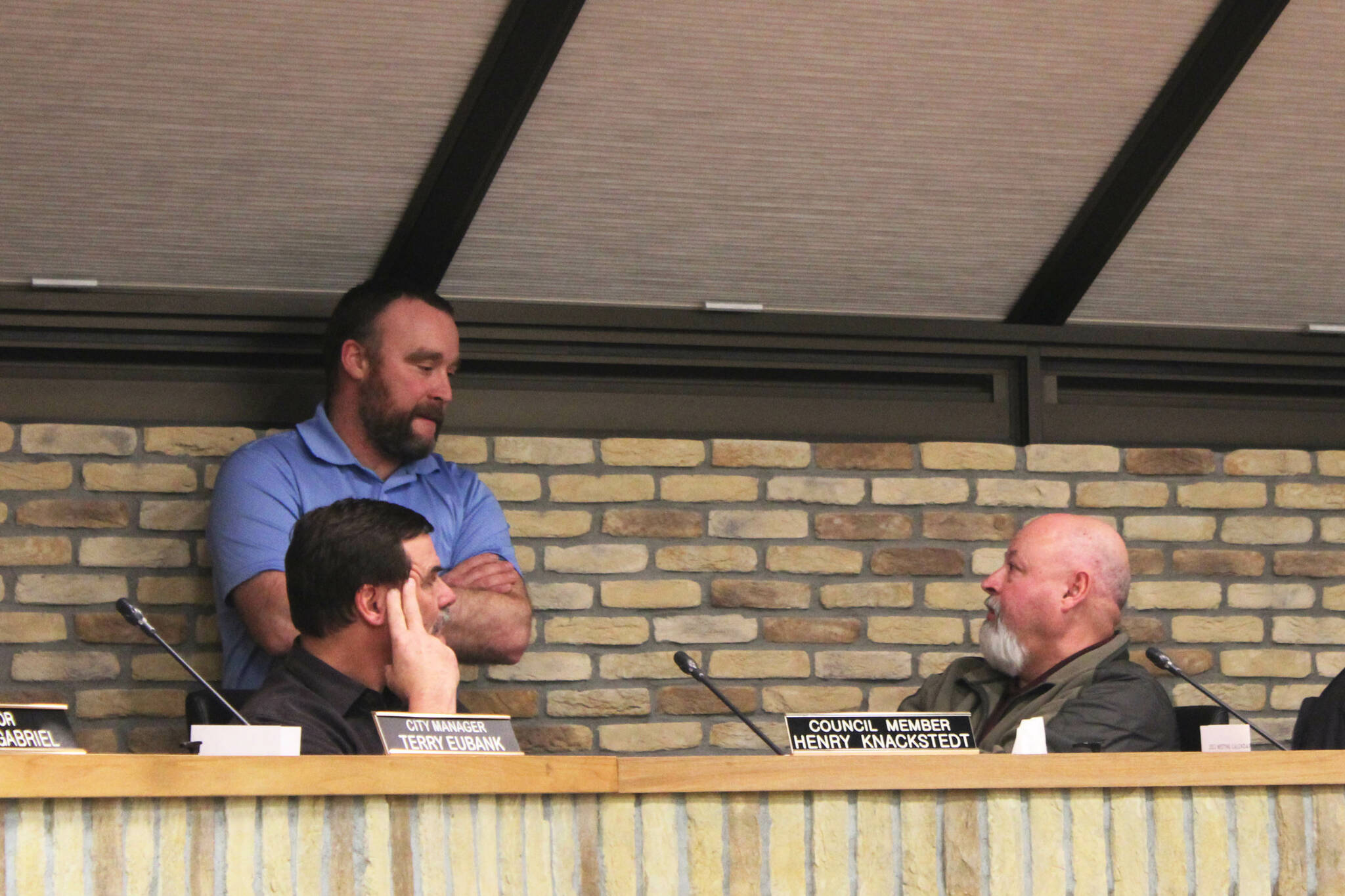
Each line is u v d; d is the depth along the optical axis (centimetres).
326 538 1023
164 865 749
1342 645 1762
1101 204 1591
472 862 805
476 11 1335
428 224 1505
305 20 1319
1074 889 894
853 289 1659
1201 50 1454
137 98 1361
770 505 1673
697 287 1627
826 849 865
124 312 1509
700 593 1647
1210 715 1388
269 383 1564
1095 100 1496
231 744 854
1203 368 1769
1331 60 1483
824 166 1523
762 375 1688
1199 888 912
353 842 785
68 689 1497
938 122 1498
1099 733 1252
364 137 1427
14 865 717
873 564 1686
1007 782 887
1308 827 934
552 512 1625
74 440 1521
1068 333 1714
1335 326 1772
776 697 1648
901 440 1711
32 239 1466
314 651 1034
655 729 1625
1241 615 1747
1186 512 1752
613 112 1441
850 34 1402
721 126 1469
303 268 1541
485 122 1416
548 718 1605
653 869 841
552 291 1606
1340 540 1773
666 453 1653
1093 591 1334
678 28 1375
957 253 1636
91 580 1512
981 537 1706
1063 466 1727
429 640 1009
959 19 1402
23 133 1372
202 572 1532
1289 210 1630
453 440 1602
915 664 1680
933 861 877
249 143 1415
